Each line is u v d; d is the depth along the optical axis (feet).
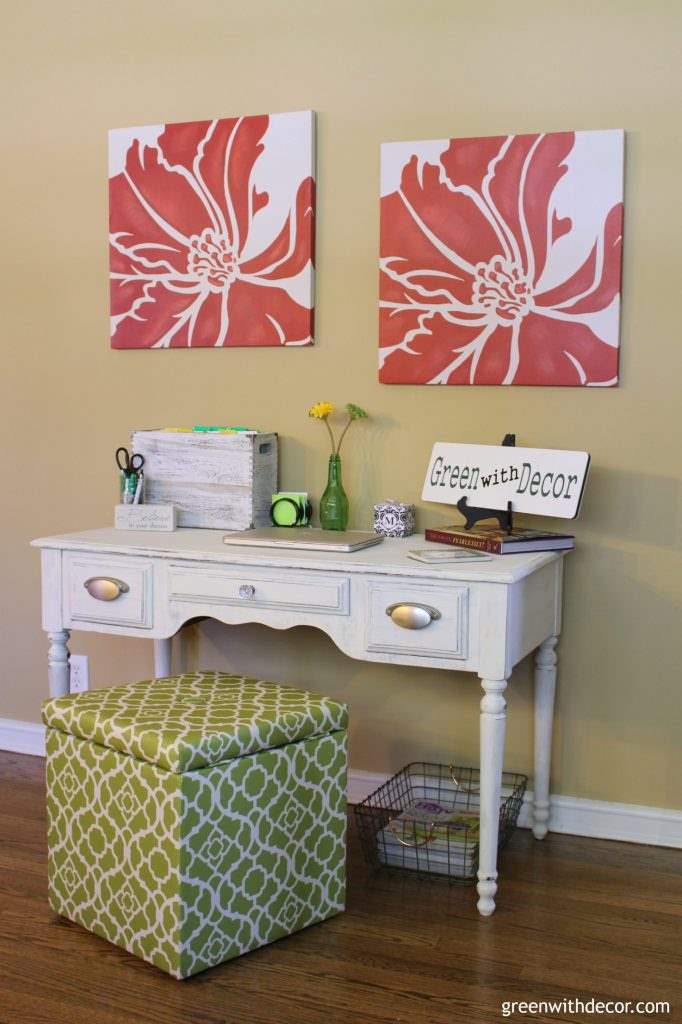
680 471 8.57
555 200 8.68
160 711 7.27
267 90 9.54
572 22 8.61
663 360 8.55
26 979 6.82
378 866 8.46
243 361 9.85
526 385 8.94
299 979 6.82
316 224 9.48
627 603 8.81
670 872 8.38
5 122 10.52
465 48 8.93
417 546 8.54
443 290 9.06
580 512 8.86
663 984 6.79
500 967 6.97
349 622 7.82
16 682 11.06
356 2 9.20
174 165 9.82
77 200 10.32
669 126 8.41
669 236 8.47
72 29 10.18
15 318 10.68
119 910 7.11
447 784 9.39
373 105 9.22
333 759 7.48
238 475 9.25
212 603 8.20
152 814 6.75
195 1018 6.42
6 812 9.44
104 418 10.43
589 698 8.98
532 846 8.86
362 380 9.46
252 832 7.00
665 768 8.84
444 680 9.41
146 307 10.07
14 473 10.84
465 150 8.89
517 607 7.62
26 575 10.88
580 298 8.67
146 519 9.30
